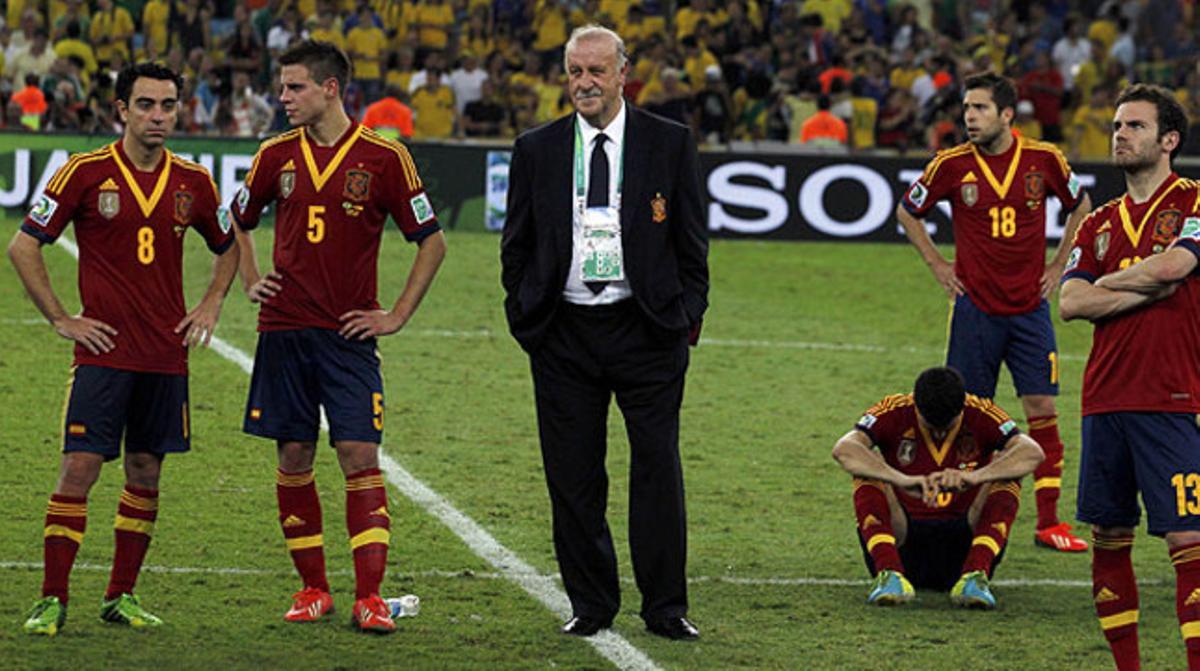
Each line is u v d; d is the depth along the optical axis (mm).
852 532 33062
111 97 76188
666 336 25016
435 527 32250
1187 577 22562
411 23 84688
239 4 84438
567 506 25438
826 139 75875
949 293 34031
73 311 54094
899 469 28797
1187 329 22734
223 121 77438
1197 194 22953
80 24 83438
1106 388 23062
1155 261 22422
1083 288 22906
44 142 67000
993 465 28125
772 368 50656
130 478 25328
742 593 28312
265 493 34469
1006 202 33375
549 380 25422
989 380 33844
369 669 23297
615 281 25016
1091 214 23922
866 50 85438
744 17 88562
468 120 78062
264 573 28562
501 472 37188
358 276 25688
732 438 41688
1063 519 35500
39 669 22734
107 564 28766
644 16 89000
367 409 25516
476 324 55219
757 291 62562
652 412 25203
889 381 49406
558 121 25406
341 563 29422
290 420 25625
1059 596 28828
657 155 25109
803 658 24422
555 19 88062
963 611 27516
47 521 24719
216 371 46719
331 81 25469
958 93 80312
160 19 83625
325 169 25438
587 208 25047
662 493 25281
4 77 79500
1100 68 92125
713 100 77750
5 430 39188
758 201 70812
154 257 24828
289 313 25531
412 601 26250
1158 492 22625
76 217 24734
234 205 26156
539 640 25000
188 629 25062
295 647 24266
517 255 25500
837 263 68000
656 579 25328
